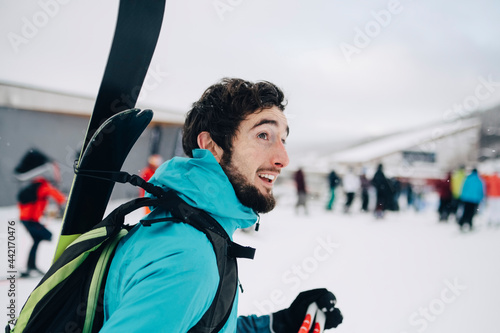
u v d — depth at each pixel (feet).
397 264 16.01
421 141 53.26
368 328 9.84
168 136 27.43
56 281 2.05
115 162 2.56
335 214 31.76
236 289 2.22
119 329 1.61
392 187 30.91
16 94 22.43
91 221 2.60
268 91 2.52
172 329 1.68
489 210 26.30
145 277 1.78
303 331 2.87
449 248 19.60
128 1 2.96
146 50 3.13
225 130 2.44
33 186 11.06
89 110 24.70
